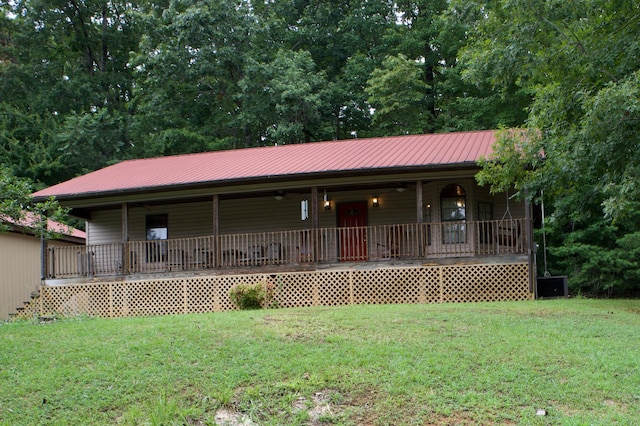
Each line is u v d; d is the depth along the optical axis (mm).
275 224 19516
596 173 13172
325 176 16266
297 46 34625
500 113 26250
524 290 15195
